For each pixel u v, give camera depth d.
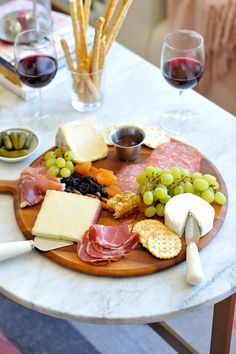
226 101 2.40
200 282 1.09
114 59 1.78
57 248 1.15
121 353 1.79
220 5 2.21
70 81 1.55
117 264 1.12
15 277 1.12
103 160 1.38
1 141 1.41
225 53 2.28
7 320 1.88
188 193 1.23
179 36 1.55
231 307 1.28
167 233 1.17
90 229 1.15
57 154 1.36
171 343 1.60
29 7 1.69
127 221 1.22
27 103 1.61
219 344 1.37
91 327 1.86
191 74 1.45
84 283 1.10
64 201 1.22
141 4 2.42
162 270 1.12
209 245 1.18
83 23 1.44
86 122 1.42
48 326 1.86
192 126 1.52
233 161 1.40
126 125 1.41
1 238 1.20
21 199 1.26
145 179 1.25
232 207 1.27
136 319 1.05
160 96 1.63
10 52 1.62
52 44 1.47
